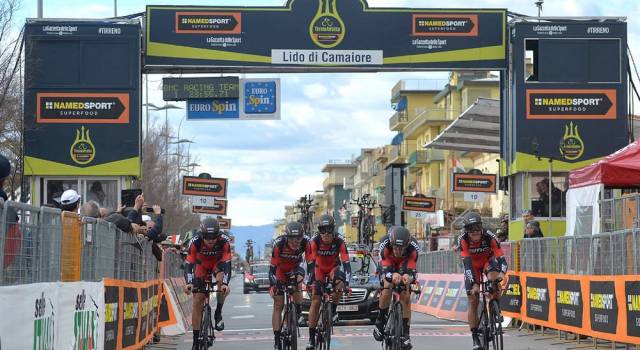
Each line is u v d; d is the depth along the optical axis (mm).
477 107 30984
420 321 23969
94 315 10828
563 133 26484
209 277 14008
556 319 17438
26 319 7863
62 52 25391
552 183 26703
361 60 26203
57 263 9258
